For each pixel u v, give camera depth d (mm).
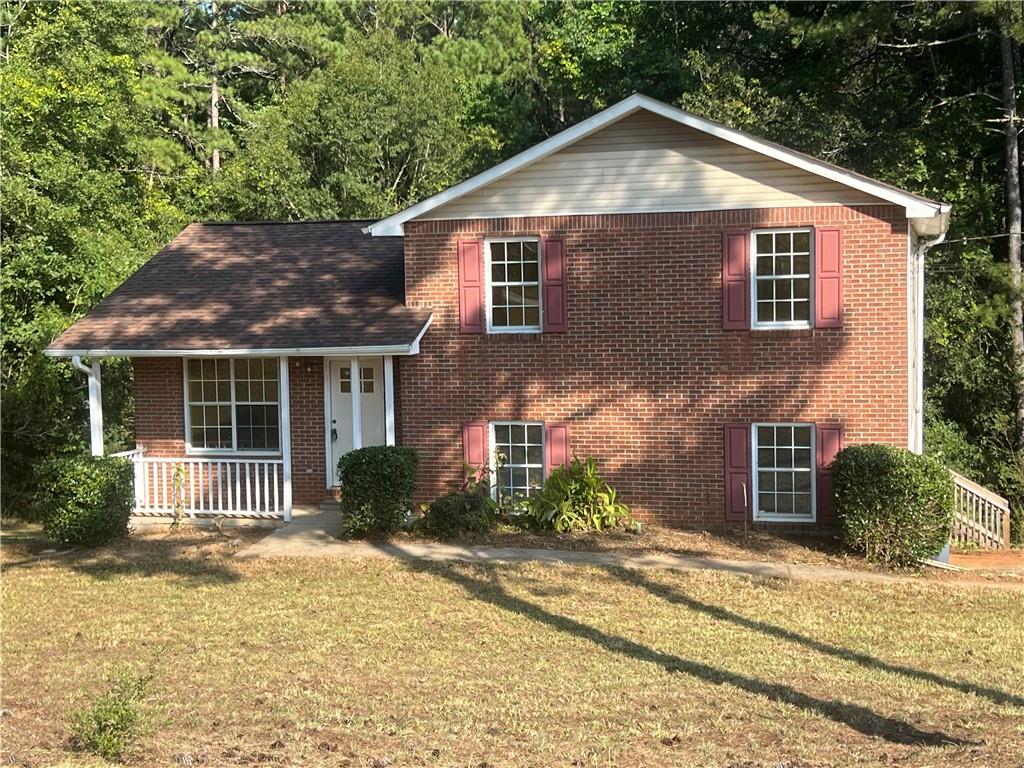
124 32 33594
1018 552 18406
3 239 24516
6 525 22234
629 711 9242
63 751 7762
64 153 26547
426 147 39312
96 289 24672
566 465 17891
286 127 38312
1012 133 24297
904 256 16359
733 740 8453
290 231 22453
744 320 17016
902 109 27750
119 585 14234
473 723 8828
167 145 35656
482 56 45094
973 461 23172
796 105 28016
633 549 16141
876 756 8031
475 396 18172
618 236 17438
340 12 47781
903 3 24000
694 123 16734
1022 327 24109
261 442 19531
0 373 24438
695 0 32969
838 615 12867
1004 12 20984
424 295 18281
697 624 12359
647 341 17469
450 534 16859
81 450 24422
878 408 16625
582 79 39281
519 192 17734
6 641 11555
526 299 18016
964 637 12016
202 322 18719
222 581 14406
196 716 8906
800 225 16750
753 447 17219
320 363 19219
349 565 15180
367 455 16703
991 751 8141
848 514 15664
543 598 13461
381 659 10844
